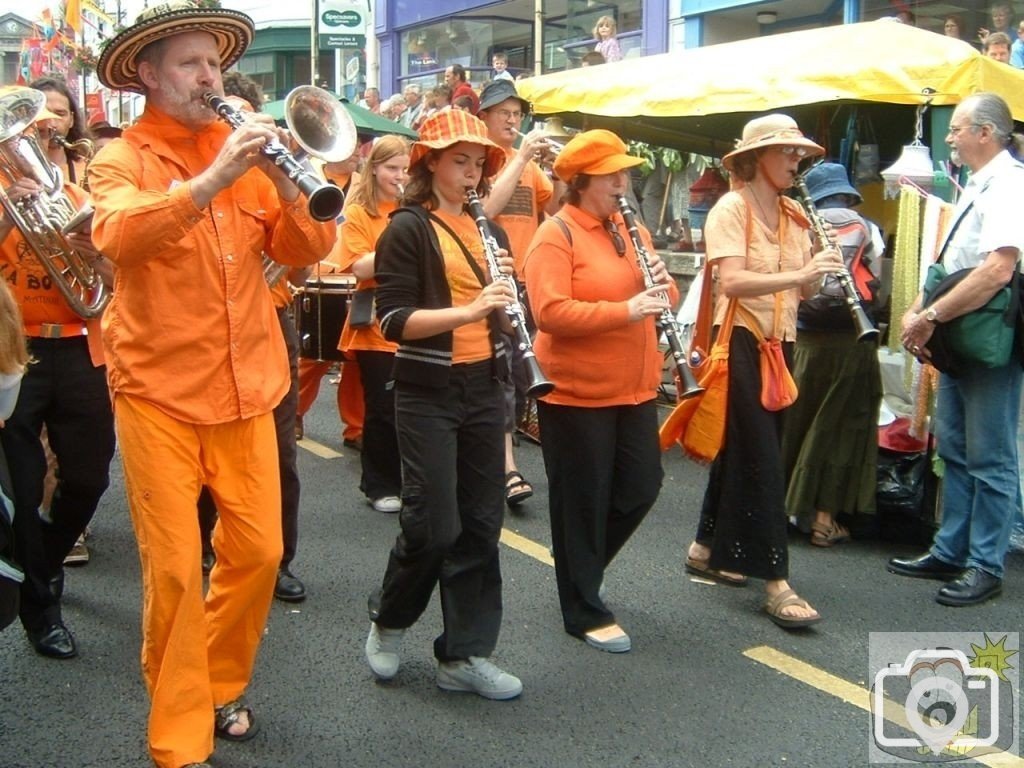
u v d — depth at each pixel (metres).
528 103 7.26
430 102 10.18
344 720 3.37
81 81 15.98
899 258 5.15
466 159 3.35
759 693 3.59
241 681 3.22
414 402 3.28
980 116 4.27
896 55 5.53
